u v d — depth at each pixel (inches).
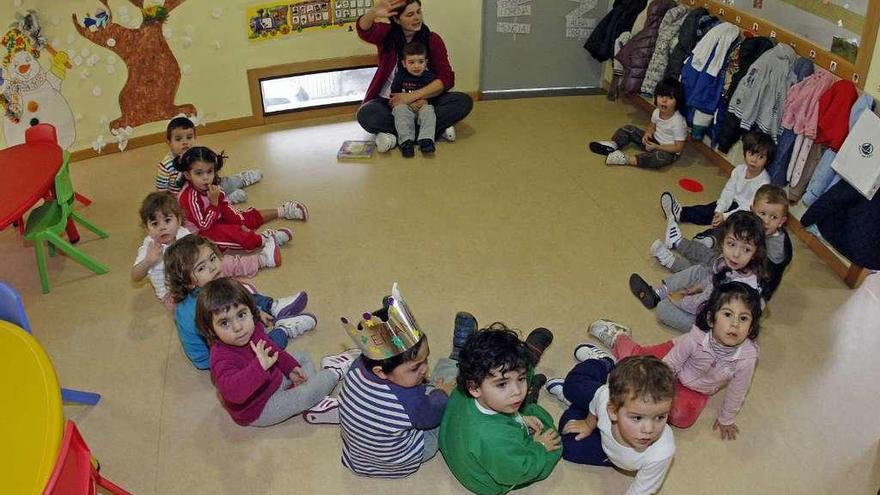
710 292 108.7
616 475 91.1
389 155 166.4
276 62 174.6
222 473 91.0
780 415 99.3
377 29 164.6
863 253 117.2
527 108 191.0
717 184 155.3
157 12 157.9
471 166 161.6
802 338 112.5
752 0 147.8
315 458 93.3
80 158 161.3
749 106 136.6
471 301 119.1
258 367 87.6
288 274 125.7
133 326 115.5
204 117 173.6
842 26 122.0
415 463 89.0
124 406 100.7
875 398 102.0
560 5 188.5
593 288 122.6
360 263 128.6
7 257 132.0
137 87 162.7
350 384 83.1
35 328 114.3
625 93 187.0
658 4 169.0
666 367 77.0
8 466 62.4
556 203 147.6
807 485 89.4
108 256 131.9
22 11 142.0
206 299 86.7
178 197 133.6
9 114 146.4
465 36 187.3
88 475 67.1
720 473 91.0
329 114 184.9
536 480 89.5
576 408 94.6
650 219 142.2
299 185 153.4
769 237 108.5
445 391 91.7
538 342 106.3
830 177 123.1
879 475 90.7
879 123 110.8
